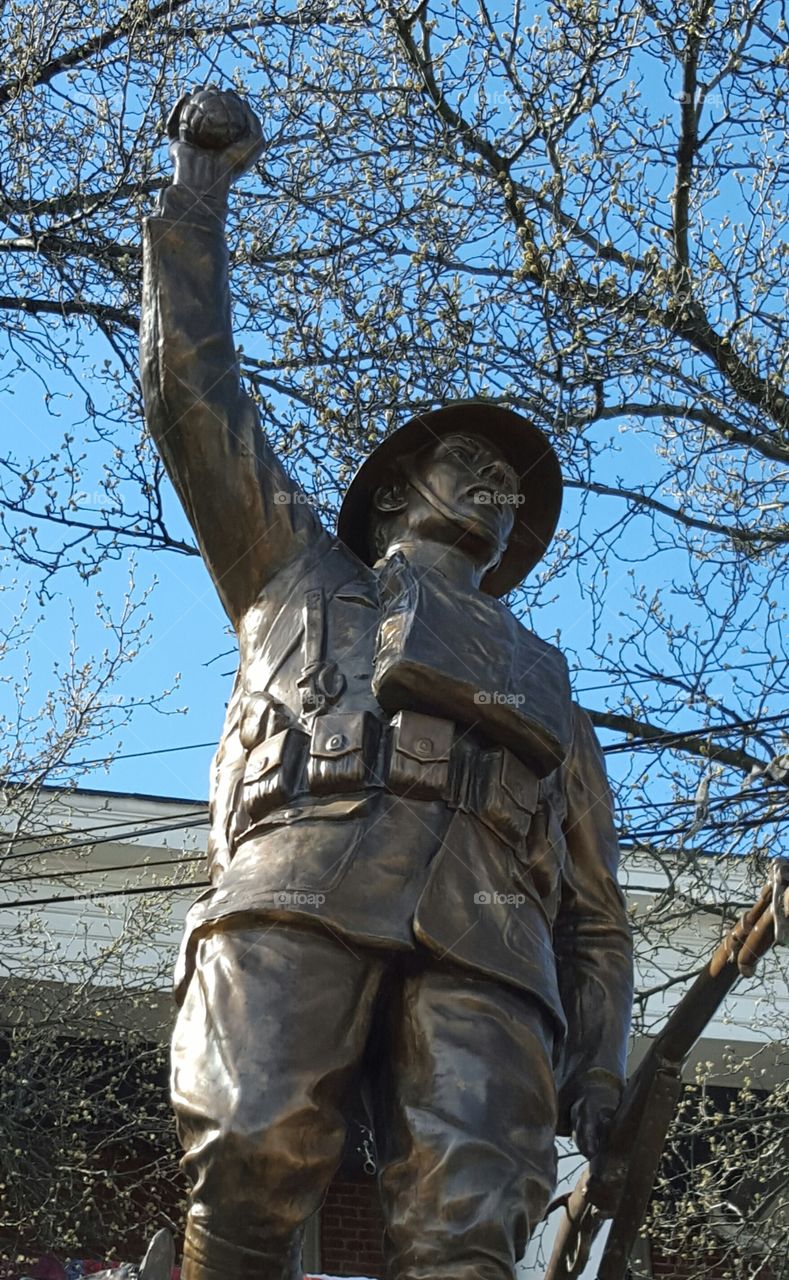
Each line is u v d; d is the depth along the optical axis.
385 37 10.23
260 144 4.93
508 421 5.02
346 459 9.45
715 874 10.83
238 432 4.66
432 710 4.41
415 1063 4.06
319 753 4.32
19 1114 11.38
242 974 4.04
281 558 4.73
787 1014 12.34
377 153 10.10
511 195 9.73
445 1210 3.88
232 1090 3.89
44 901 9.54
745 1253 10.19
